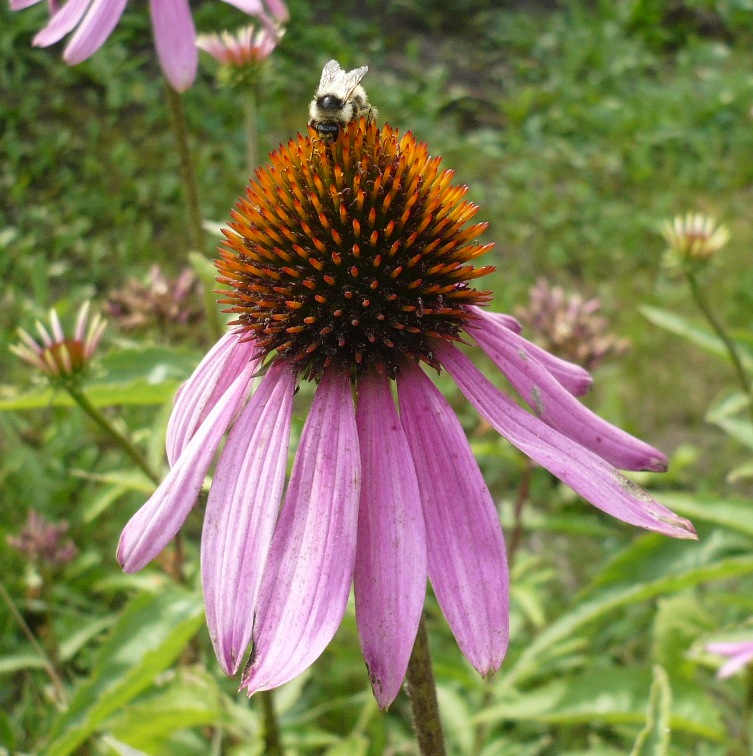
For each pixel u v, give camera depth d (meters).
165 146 0.56
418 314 0.13
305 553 0.11
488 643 0.11
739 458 0.39
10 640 0.27
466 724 0.20
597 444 0.13
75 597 0.28
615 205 0.57
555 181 0.60
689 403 0.42
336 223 0.13
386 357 0.13
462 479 0.12
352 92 0.14
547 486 0.36
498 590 0.11
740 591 0.30
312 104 0.14
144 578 0.24
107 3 0.18
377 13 0.76
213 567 0.11
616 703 0.20
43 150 0.54
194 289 0.26
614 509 0.11
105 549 0.32
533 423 0.12
